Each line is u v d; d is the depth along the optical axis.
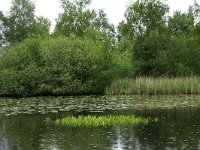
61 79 49.31
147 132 21.33
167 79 50.03
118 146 17.98
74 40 52.50
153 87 48.91
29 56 51.62
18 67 51.00
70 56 50.19
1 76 50.06
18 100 43.44
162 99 41.09
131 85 49.62
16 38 76.75
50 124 24.70
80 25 73.62
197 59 60.47
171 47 60.25
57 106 35.31
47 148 17.81
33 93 50.53
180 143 18.42
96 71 50.84
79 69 50.12
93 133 21.27
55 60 50.19
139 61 59.47
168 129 22.11
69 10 73.50
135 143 18.58
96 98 43.84
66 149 17.55
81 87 49.91
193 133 20.81
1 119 27.25
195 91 49.09
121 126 23.47
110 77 51.50
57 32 73.06
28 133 21.66
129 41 62.94
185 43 62.22
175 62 59.59
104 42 57.09
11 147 18.17
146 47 59.81
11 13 76.81
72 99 43.12
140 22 67.69
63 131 22.09
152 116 27.48
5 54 51.47
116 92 50.25
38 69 50.12
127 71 57.09
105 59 51.97
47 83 49.91
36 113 30.36
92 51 51.19
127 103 36.91
